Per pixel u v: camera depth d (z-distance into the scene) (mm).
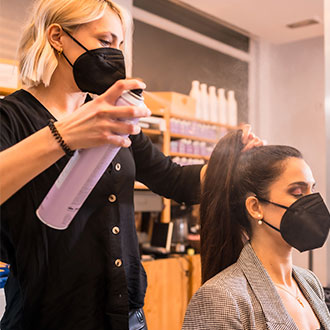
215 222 1017
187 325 879
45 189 884
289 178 892
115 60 904
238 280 903
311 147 1606
